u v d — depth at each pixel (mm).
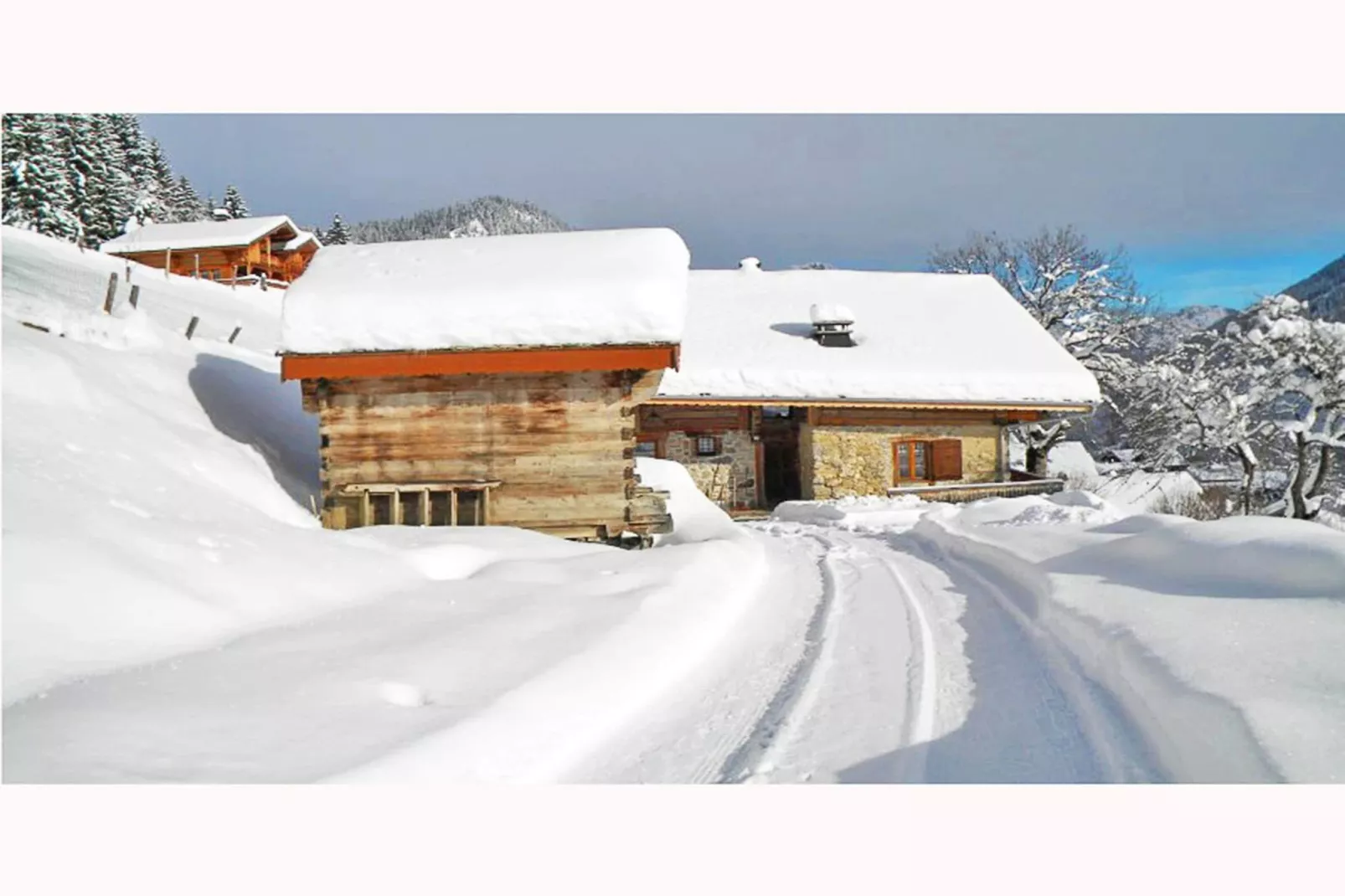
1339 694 3938
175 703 4328
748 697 5445
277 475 11719
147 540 6223
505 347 10945
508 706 4602
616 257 11992
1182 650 4789
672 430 21688
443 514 11305
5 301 12086
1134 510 23078
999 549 9953
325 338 11023
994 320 24750
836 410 21641
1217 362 22844
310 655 5305
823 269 27531
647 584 7758
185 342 14180
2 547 5227
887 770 4242
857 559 11391
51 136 51906
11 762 3574
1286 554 6008
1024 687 5484
